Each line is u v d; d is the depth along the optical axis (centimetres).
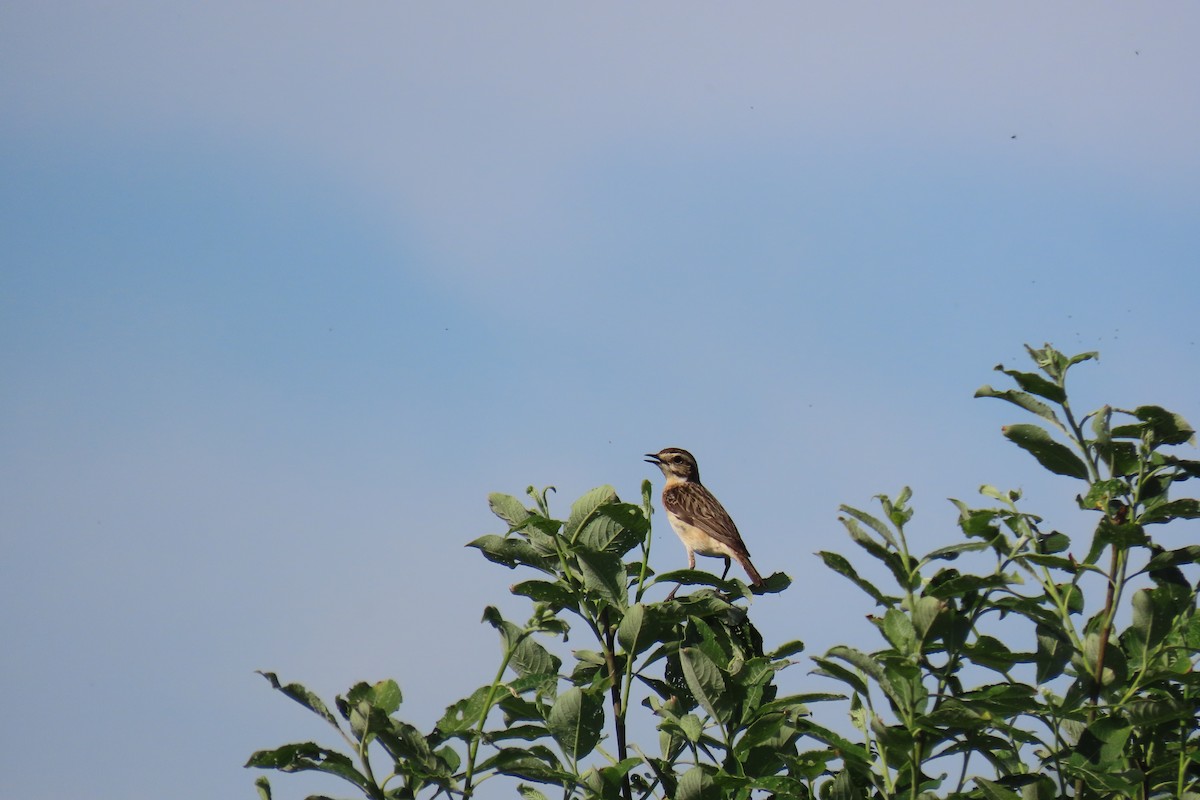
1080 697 1014
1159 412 1030
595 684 1104
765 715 1046
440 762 986
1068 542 1051
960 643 943
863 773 976
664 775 1043
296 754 972
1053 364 1074
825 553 948
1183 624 1046
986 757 988
